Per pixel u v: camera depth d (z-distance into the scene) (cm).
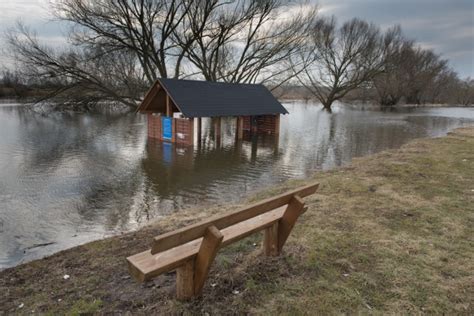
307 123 2403
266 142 1542
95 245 436
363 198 608
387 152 1216
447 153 1124
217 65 2936
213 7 2531
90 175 917
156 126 1546
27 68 2364
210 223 251
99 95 2609
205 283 311
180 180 886
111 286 319
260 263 350
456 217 505
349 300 292
